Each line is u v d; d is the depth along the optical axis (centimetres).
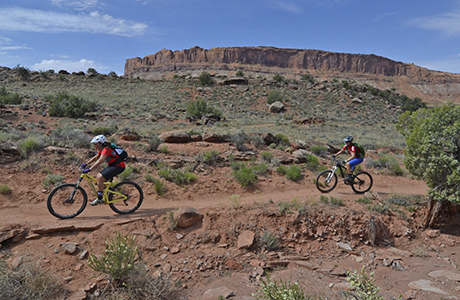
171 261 564
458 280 555
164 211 707
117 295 456
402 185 1192
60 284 471
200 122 3988
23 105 3528
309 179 1118
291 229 690
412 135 830
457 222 785
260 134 1562
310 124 4469
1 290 418
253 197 895
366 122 5166
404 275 579
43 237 564
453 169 712
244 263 588
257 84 7506
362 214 745
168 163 1049
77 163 909
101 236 582
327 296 486
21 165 820
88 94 5641
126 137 1324
